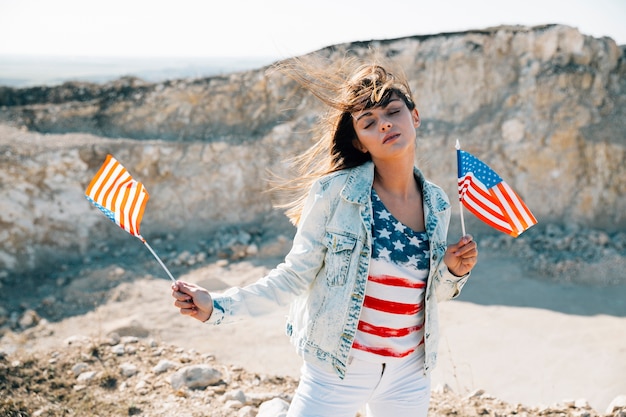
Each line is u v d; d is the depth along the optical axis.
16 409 4.03
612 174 11.24
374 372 2.14
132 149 11.06
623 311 8.54
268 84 12.23
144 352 5.48
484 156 11.64
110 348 5.48
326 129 2.38
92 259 10.04
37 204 10.02
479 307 8.72
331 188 2.16
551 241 10.60
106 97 12.20
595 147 11.22
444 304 8.84
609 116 11.57
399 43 12.06
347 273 2.10
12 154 10.16
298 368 6.78
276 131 11.83
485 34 11.95
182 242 10.83
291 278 2.14
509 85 11.87
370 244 2.10
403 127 2.14
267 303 2.08
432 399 4.32
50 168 10.32
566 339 7.69
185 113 12.20
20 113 11.66
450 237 11.26
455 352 7.43
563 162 11.38
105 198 2.32
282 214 11.38
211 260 10.21
